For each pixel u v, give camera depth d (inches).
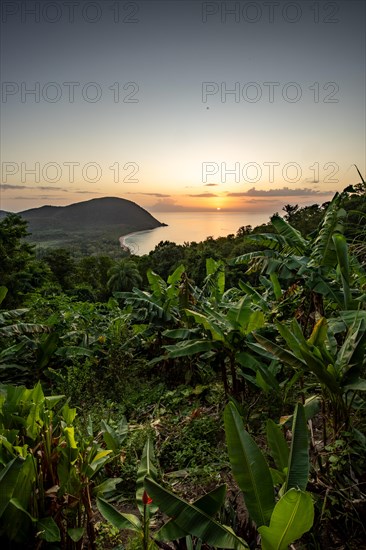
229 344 215.8
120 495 157.0
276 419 193.6
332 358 144.9
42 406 132.4
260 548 109.8
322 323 152.6
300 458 107.3
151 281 344.8
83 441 129.3
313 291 227.6
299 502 84.5
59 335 311.6
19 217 1518.2
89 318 356.5
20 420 127.7
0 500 97.8
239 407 193.3
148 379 292.8
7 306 1205.7
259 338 161.2
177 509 95.0
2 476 99.7
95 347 299.7
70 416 134.2
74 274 2797.7
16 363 289.7
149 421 222.2
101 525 135.5
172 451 184.1
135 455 180.1
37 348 281.0
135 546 117.3
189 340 233.6
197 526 93.9
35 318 360.8
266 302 260.8
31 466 108.0
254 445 105.0
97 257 3430.1
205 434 192.7
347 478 122.4
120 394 263.1
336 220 249.1
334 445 130.0
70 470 116.1
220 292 325.1
